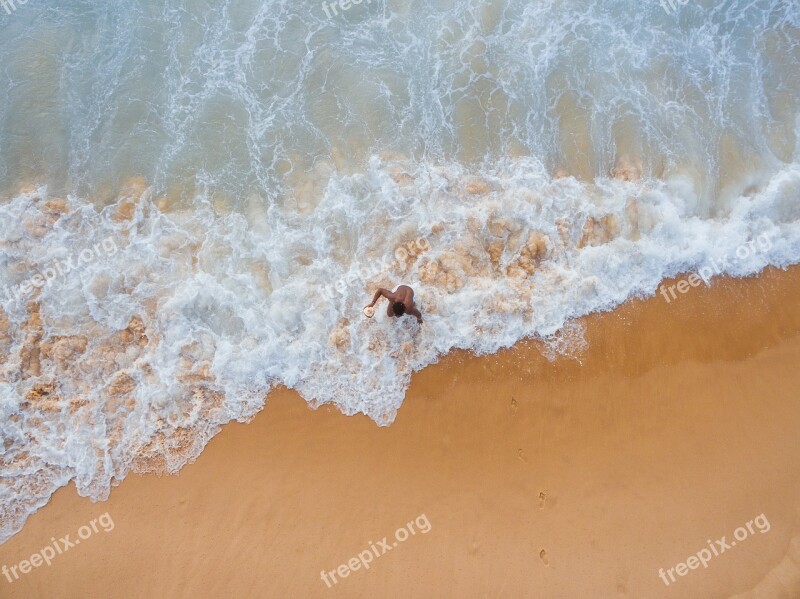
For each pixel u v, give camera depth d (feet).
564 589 24.35
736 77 30.55
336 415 26.40
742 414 26.27
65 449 25.86
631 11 31.22
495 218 28.12
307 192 28.86
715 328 27.30
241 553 24.82
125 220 28.14
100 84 30.07
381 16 31.14
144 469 25.82
